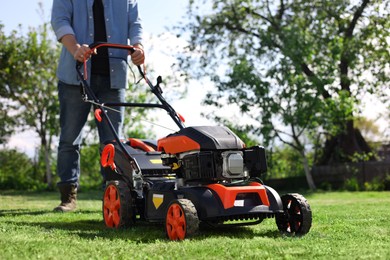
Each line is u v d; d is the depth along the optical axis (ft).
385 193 41.24
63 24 18.98
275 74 49.96
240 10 59.62
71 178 20.77
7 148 65.67
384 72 56.85
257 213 12.44
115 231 13.92
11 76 61.57
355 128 61.36
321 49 54.44
